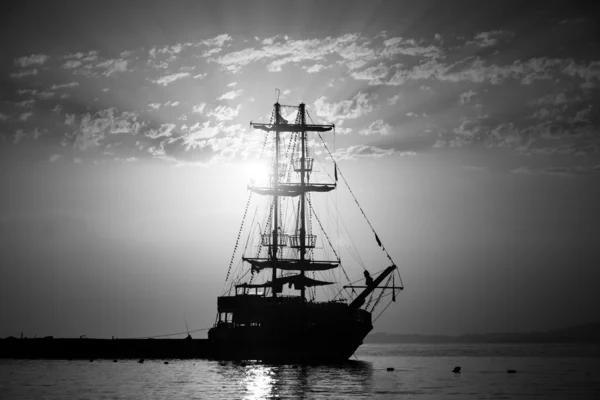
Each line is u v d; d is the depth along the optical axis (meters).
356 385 109.50
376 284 160.12
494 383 119.06
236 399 90.31
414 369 162.62
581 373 149.88
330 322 157.75
